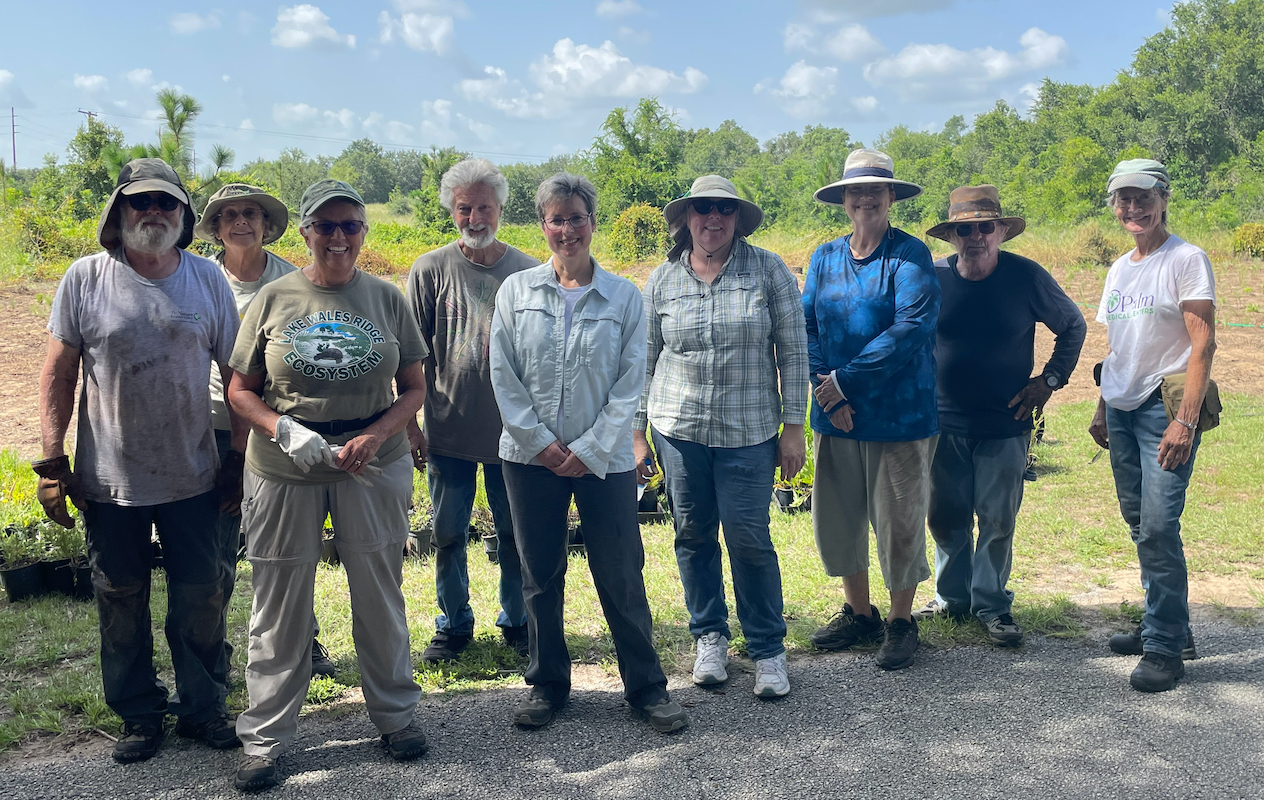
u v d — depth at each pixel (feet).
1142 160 12.79
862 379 12.75
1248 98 187.21
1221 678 12.46
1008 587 16.48
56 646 13.83
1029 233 81.82
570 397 11.12
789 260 77.61
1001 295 13.62
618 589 11.35
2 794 9.84
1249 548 17.89
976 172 234.17
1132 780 9.91
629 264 84.99
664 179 131.75
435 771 10.36
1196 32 203.21
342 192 10.13
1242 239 70.64
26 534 17.20
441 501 13.39
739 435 12.39
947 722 11.36
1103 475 23.89
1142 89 200.54
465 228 12.88
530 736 11.21
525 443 10.96
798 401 12.72
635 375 11.37
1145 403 12.79
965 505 14.33
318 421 10.25
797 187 162.71
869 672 13.02
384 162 403.54
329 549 18.28
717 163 410.52
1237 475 22.80
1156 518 12.36
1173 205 118.83
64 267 60.03
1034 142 224.33
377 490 10.47
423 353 11.17
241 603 15.89
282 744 10.22
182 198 10.43
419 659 13.61
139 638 10.82
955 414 13.97
